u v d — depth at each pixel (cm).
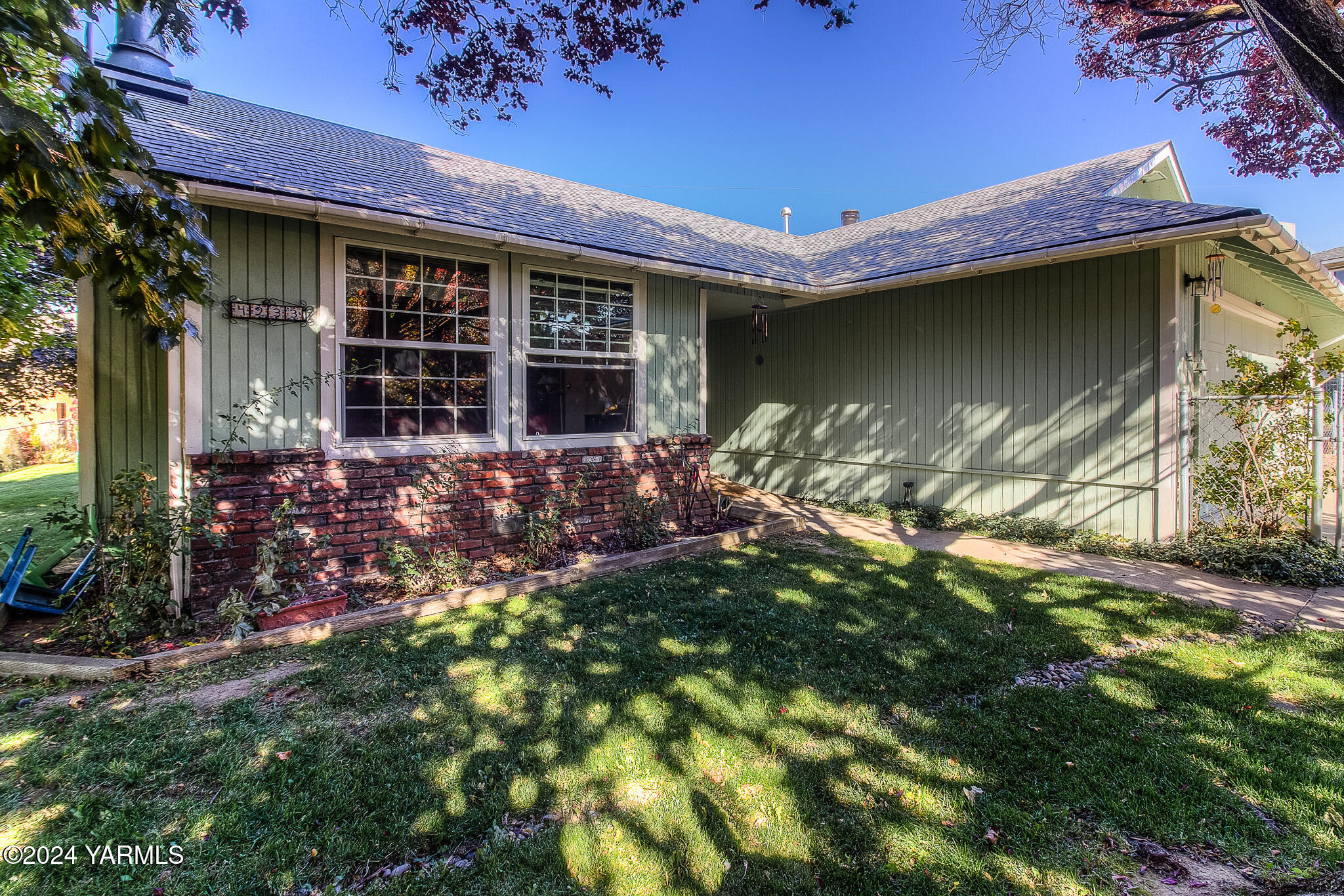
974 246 735
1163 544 617
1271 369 1002
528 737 280
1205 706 308
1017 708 308
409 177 624
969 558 612
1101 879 197
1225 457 638
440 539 541
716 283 749
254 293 453
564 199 819
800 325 1002
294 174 490
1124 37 775
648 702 312
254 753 269
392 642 392
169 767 258
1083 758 264
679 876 199
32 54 230
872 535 727
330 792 241
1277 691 325
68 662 345
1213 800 235
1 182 193
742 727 289
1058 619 436
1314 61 268
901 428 862
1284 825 222
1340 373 594
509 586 489
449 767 257
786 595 486
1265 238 538
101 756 266
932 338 824
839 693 324
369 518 503
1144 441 636
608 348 666
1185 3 504
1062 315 698
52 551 618
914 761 263
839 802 236
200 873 201
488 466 570
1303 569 525
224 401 443
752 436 1096
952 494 805
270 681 339
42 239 238
